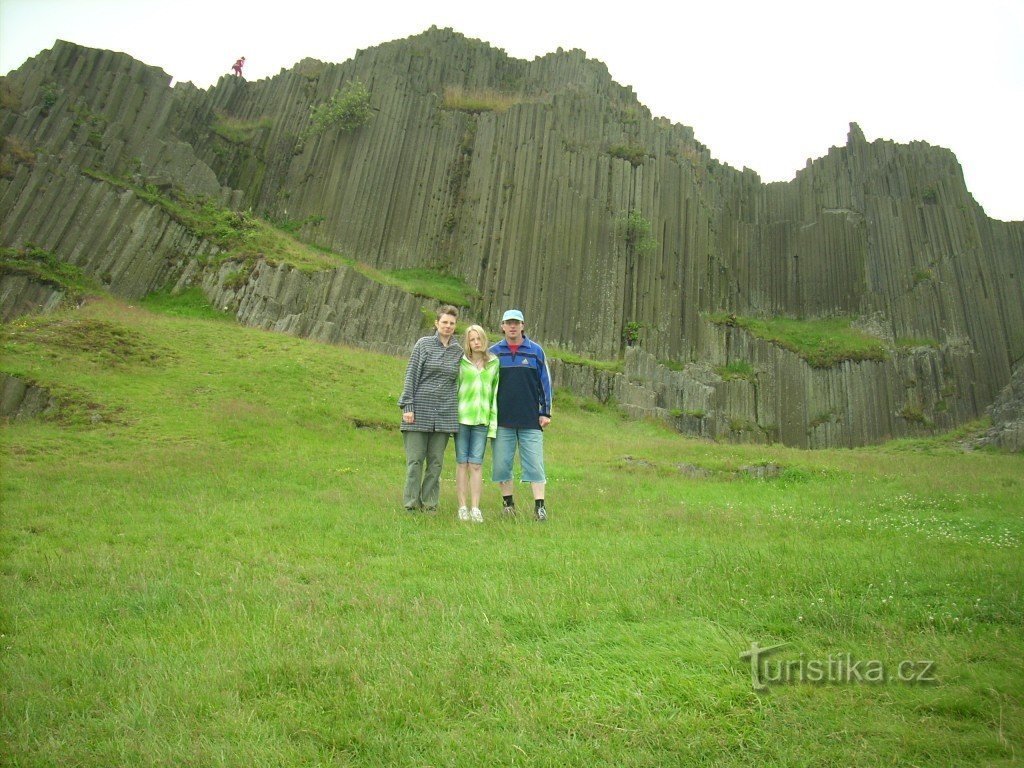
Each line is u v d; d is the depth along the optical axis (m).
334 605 5.96
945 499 14.52
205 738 3.75
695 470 19.89
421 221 63.03
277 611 5.61
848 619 5.47
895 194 72.69
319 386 26.42
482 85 72.94
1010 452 42.78
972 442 50.28
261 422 20.88
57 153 44.59
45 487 11.77
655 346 58.53
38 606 5.87
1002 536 9.88
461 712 4.11
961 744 3.64
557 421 34.81
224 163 64.50
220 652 4.82
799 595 6.17
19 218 40.69
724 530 9.79
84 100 48.47
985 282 70.56
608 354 56.28
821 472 19.66
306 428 21.44
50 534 8.67
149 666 4.61
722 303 70.06
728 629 5.32
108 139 47.44
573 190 58.62
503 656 4.79
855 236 71.00
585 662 4.78
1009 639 5.07
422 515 10.41
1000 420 58.94
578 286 56.81
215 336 30.73
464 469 11.12
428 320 47.00
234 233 46.31
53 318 27.89
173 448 16.94
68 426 18.80
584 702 4.18
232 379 25.11
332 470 15.60
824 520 11.35
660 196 62.94
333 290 42.19
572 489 14.57
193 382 24.16
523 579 6.71
